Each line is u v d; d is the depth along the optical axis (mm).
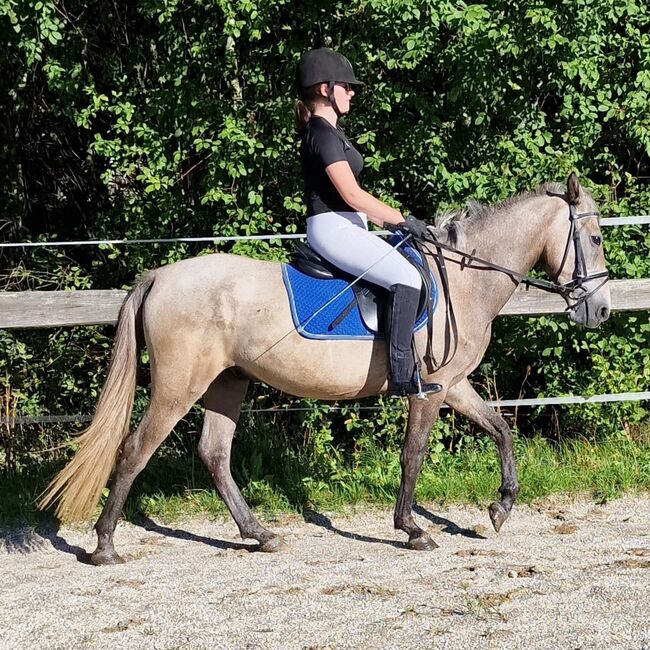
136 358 5004
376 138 7059
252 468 6551
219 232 6926
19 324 6055
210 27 6762
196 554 5230
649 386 7176
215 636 3832
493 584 4406
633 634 3717
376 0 6121
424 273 4906
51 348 7094
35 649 3770
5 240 8258
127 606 4250
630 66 6898
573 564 4723
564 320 6750
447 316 4973
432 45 6418
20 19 6512
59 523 5867
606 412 6941
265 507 6113
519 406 7395
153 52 7422
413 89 6992
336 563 4895
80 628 3984
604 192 6715
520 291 6453
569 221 5129
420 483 6270
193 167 7016
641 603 4066
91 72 7637
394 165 7109
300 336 4832
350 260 4766
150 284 5016
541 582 4414
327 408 6945
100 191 8531
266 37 7105
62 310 6082
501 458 5500
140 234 7309
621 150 7352
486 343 5219
